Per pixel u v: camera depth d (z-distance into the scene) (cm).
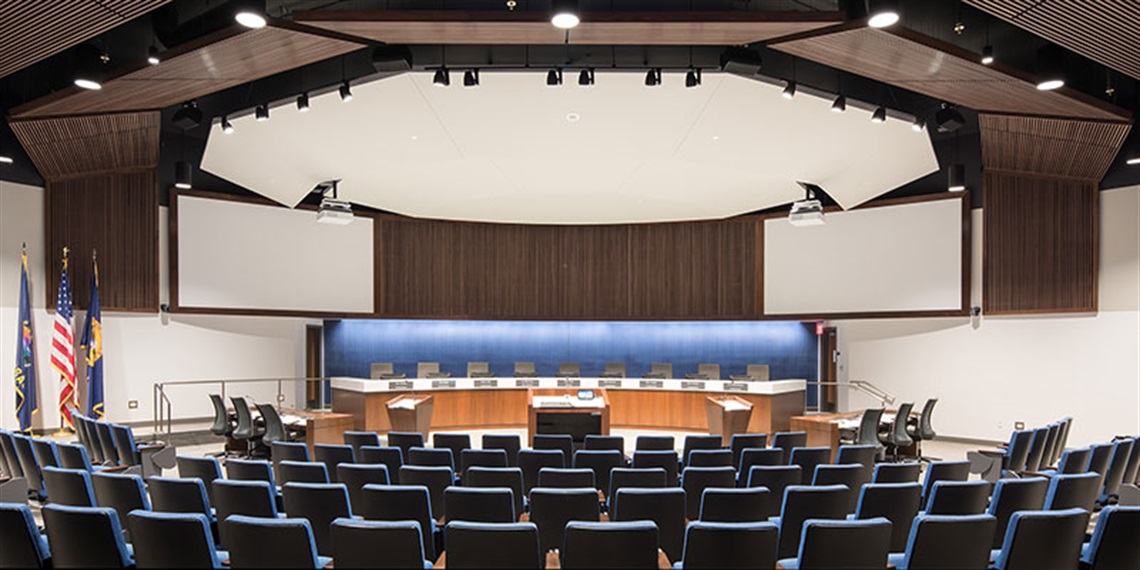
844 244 1434
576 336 1709
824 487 495
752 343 1669
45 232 1190
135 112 1041
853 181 1209
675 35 704
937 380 1347
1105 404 1138
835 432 1101
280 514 602
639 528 367
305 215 1478
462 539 369
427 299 1584
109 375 1268
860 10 669
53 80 1023
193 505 507
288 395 1544
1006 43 895
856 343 1476
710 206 1425
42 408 1176
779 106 898
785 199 1381
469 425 1392
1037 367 1217
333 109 919
